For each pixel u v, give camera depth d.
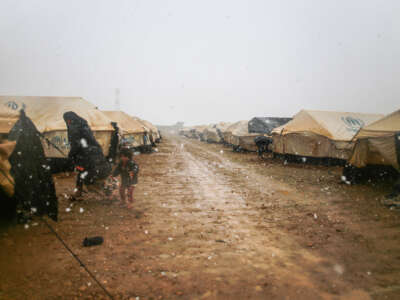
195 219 5.57
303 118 16.69
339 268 3.63
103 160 6.42
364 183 9.86
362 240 4.57
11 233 4.34
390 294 3.05
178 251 4.07
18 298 2.79
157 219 5.50
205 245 4.31
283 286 3.19
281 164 15.90
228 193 8.04
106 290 3.00
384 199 7.05
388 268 3.63
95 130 12.38
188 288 3.11
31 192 4.45
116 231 4.78
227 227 5.14
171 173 11.73
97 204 6.36
